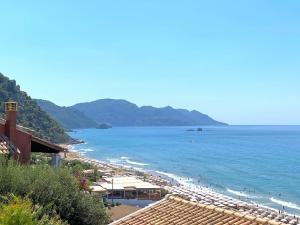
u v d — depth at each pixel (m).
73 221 17.58
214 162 138.75
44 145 23.27
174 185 87.56
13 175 16.00
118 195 66.12
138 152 178.75
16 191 15.62
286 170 118.38
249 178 104.50
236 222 11.38
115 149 194.12
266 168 122.94
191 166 129.38
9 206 10.50
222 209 12.36
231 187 91.62
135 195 66.44
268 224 10.90
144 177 96.31
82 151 183.62
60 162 23.92
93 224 18.20
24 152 21.88
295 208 68.81
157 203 13.99
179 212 12.91
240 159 146.62
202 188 87.94
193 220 12.04
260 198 78.62
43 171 17.31
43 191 16.44
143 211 13.59
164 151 180.88
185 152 175.25
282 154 163.25
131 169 117.81
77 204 17.73
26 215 10.41
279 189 88.94
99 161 140.25
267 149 186.25
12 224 10.13
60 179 17.78
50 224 13.09
